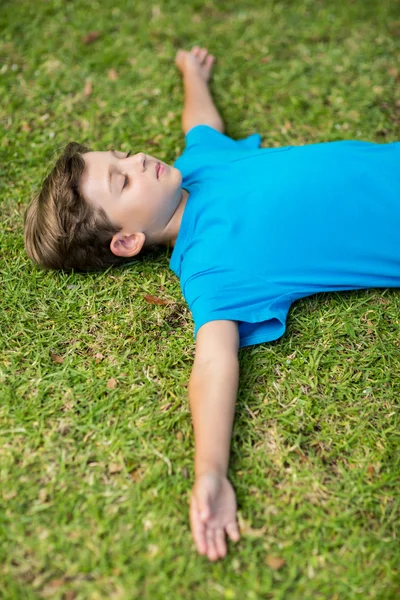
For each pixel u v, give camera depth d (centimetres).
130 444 181
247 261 195
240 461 177
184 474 175
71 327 208
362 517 168
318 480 174
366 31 289
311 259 197
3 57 287
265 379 194
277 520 168
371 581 158
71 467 178
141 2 306
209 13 302
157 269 221
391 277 201
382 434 182
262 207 200
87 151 215
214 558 158
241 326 192
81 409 189
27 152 255
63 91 274
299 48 286
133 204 202
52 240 210
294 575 159
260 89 271
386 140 252
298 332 203
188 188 219
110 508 170
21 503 172
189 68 269
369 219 197
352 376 194
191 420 185
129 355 201
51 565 161
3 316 210
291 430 183
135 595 157
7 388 193
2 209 241
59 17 302
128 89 274
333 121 258
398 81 270
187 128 252
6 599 157
